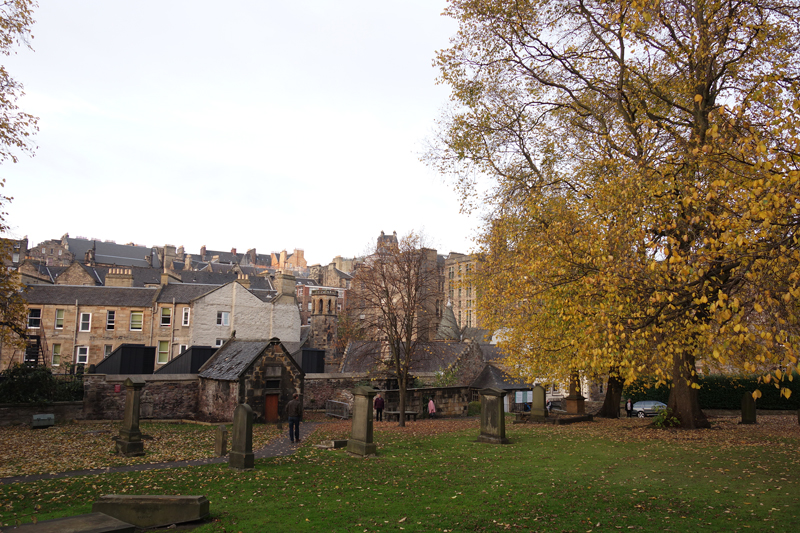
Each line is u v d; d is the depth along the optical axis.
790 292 7.36
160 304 52.41
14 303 19.78
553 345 20.62
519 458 14.58
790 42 15.10
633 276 10.72
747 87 15.86
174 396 31.55
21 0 18.11
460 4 20.33
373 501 9.90
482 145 22.95
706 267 9.20
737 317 7.82
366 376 37.81
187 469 13.88
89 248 99.44
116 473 13.48
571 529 7.89
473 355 47.56
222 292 54.38
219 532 7.93
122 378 30.00
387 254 33.59
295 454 16.70
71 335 49.41
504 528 8.02
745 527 7.86
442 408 36.47
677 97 18.58
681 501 9.46
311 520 8.59
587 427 22.06
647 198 13.45
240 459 13.66
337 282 94.75
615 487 10.68
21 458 16.53
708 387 38.25
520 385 45.31
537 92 22.05
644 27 16.70
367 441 15.88
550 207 20.48
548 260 14.33
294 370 31.30
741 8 15.09
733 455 14.06
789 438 17.36
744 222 8.60
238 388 28.89
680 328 11.19
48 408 27.77
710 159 10.65
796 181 7.58
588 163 20.83
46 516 9.05
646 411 36.75
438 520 8.48
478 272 24.66
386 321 31.94
